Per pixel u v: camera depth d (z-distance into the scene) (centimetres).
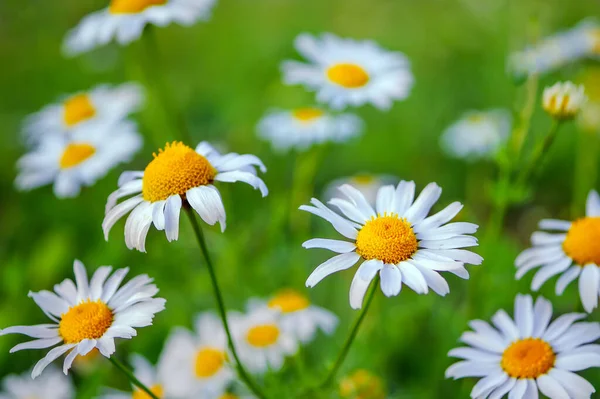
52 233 60
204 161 39
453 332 49
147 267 53
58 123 55
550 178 66
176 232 38
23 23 95
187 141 55
